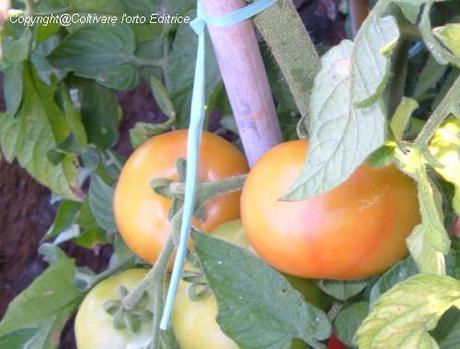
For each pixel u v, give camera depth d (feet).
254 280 1.10
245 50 1.18
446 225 1.07
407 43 1.38
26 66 1.68
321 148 0.90
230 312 1.09
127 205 1.35
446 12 1.71
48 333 1.50
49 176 1.83
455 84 0.90
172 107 1.52
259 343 1.10
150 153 1.35
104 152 1.91
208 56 1.53
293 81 1.20
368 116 0.87
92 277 1.57
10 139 1.74
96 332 1.31
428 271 0.95
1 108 2.75
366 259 1.08
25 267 2.82
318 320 1.13
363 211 1.05
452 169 0.93
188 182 1.10
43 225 2.84
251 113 1.24
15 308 1.43
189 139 1.09
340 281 1.21
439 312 0.90
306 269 1.11
